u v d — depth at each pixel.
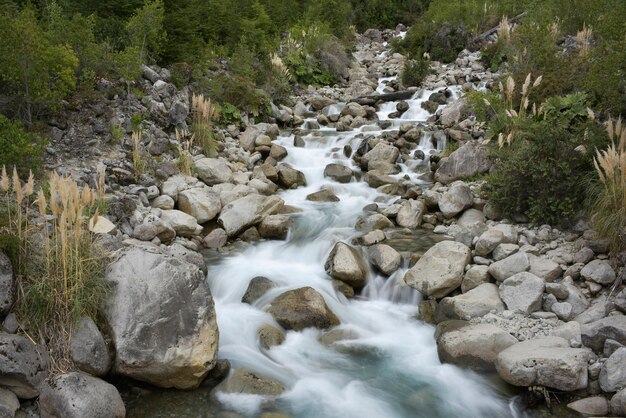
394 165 11.51
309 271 7.79
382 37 28.80
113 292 5.54
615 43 9.55
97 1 12.77
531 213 8.36
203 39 15.54
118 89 10.30
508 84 10.80
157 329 5.35
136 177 9.20
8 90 8.84
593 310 6.14
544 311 6.41
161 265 5.74
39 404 4.78
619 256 6.76
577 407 5.07
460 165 10.59
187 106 11.66
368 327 6.69
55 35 9.88
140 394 5.34
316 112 16.14
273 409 5.20
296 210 9.80
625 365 5.12
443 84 17.31
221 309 6.82
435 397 5.43
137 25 11.75
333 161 12.19
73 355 5.09
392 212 9.48
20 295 5.29
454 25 21.50
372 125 13.99
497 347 5.77
